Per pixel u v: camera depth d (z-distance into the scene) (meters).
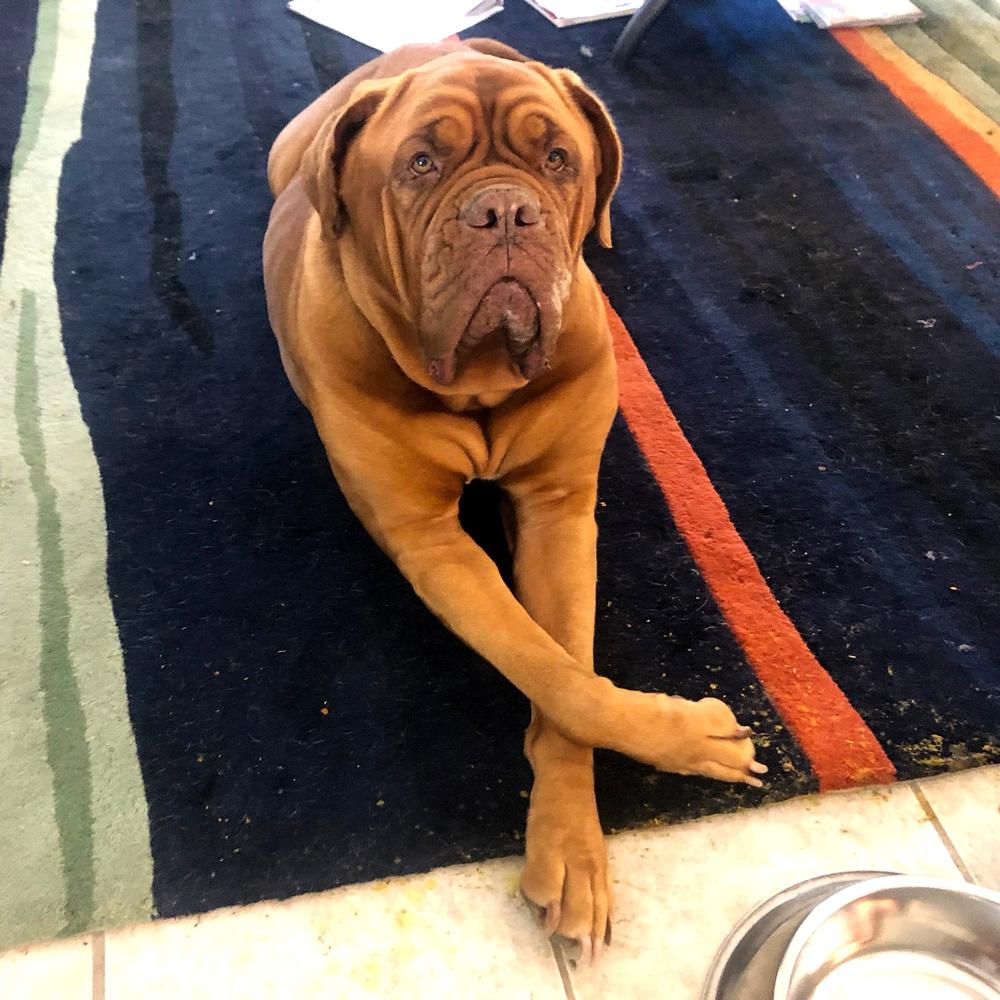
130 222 1.78
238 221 1.79
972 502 1.36
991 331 1.62
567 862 0.94
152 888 0.97
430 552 1.12
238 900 0.97
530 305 0.97
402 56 1.46
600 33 2.37
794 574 1.26
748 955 0.89
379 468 1.11
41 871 0.98
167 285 1.65
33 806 1.02
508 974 0.93
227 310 1.61
